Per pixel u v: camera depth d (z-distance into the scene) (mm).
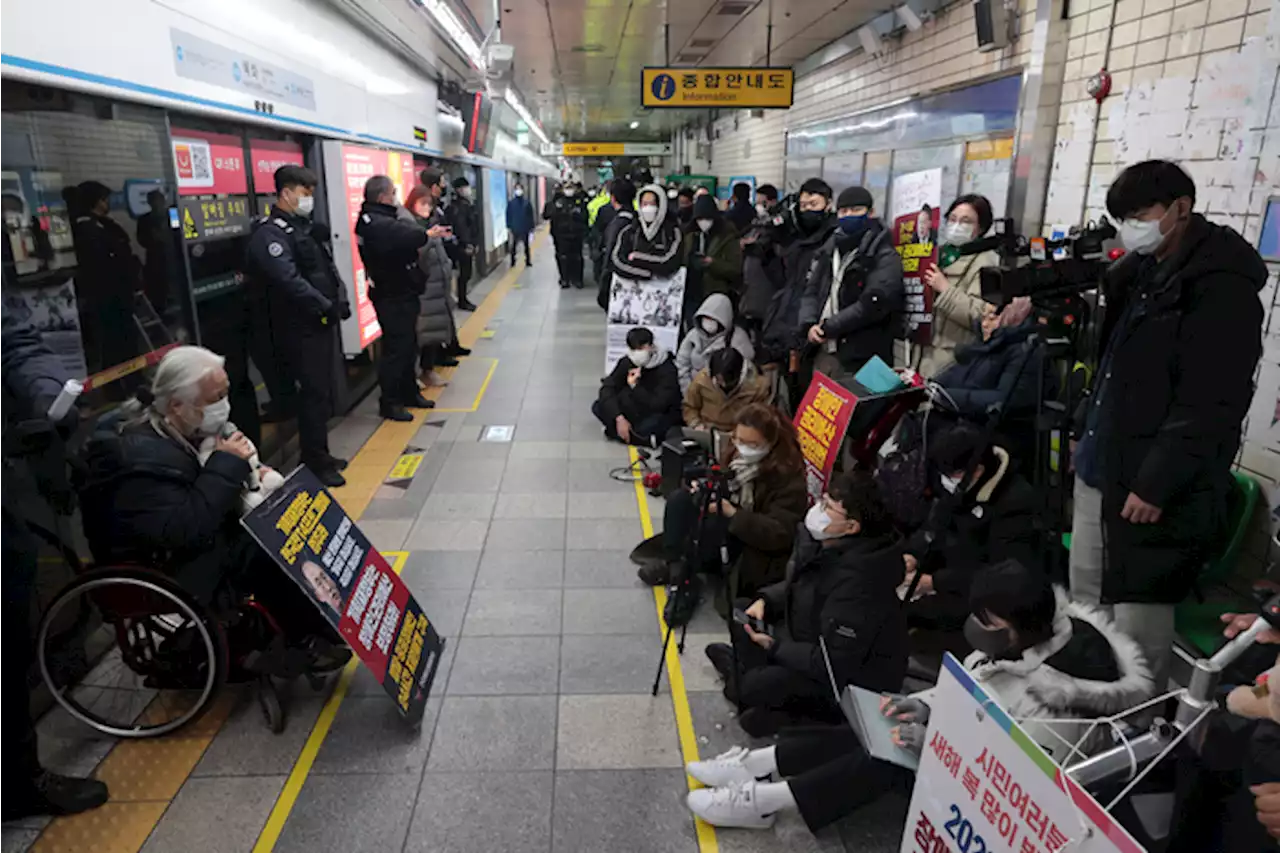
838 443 3725
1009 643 1926
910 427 3656
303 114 5535
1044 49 4605
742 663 2865
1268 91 3131
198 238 4227
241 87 4516
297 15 5477
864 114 8258
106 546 2680
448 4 6992
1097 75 4234
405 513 4676
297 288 4586
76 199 3018
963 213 3887
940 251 3939
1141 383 2408
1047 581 1937
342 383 6430
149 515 2619
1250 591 3193
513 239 17203
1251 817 1379
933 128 6477
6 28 2557
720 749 2762
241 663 2848
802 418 4078
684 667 3221
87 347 3080
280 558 2658
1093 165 4355
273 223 4578
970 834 1596
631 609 3652
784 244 5637
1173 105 3691
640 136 33594
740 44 9992
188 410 2764
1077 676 1884
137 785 2580
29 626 2348
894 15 7223
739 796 2375
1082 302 3043
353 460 5512
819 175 10039
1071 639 1919
